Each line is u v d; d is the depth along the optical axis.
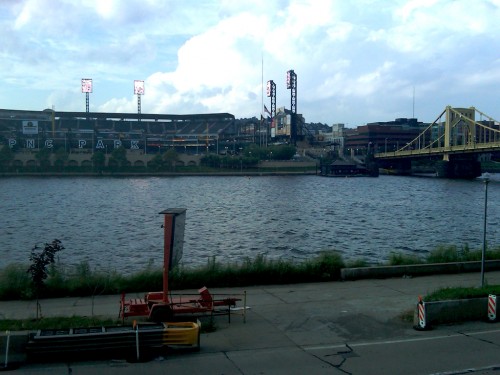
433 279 28.53
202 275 27.08
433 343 17.66
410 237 64.31
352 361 15.95
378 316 21.09
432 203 118.25
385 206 110.19
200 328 18.55
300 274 28.12
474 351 16.78
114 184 193.75
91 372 14.88
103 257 49.97
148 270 28.97
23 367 15.28
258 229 71.31
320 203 117.31
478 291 21.23
